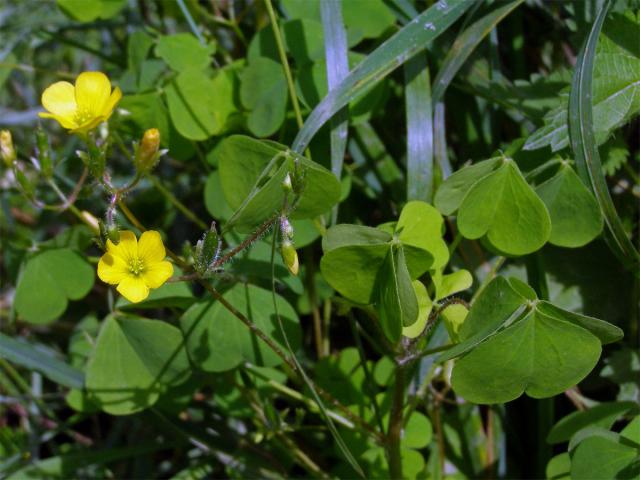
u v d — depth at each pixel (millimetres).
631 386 247
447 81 247
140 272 216
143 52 274
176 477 267
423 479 250
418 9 272
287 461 267
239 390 255
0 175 322
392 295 210
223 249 256
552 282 259
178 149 267
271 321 237
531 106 252
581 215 229
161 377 245
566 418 235
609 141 243
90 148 223
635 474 210
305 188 224
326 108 237
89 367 246
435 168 254
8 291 319
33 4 333
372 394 243
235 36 294
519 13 272
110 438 282
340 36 245
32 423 284
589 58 224
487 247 232
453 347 211
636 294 253
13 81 342
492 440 258
